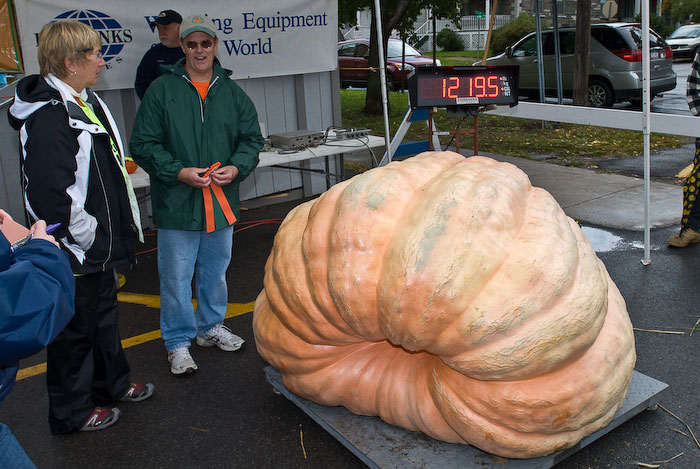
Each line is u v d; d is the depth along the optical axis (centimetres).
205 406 325
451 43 3344
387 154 562
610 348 244
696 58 487
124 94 611
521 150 994
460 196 226
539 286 216
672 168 827
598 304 228
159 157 323
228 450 287
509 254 221
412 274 211
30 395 346
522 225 235
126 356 388
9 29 540
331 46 716
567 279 221
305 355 264
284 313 258
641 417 294
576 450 254
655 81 1302
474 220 219
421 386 249
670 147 984
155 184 338
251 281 510
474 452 251
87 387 300
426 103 500
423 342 220
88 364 297
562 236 235
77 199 259
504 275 217
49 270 172
